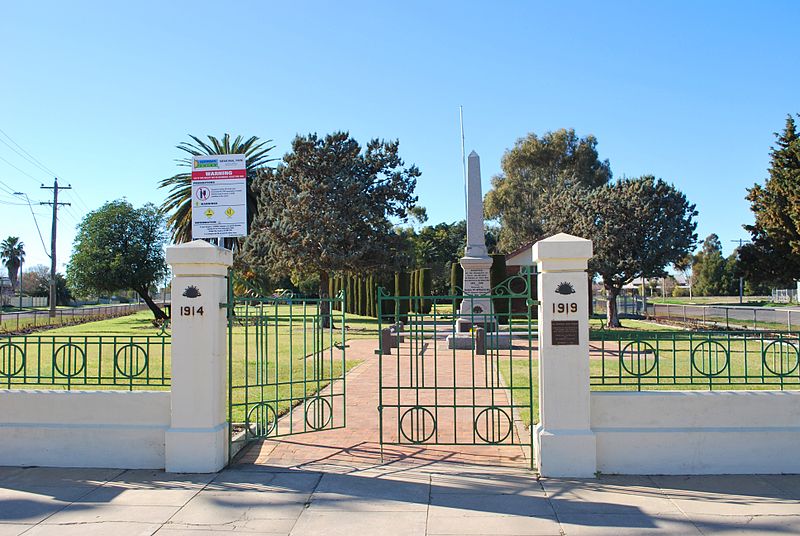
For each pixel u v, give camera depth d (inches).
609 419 259.8
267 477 253.4
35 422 274.2
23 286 4015.8
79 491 238.1
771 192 993.5
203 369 264.2
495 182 2289.6
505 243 2230.6
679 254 1187.3
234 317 354.0
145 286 1706.4
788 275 1023.0
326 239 1218.6
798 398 259.4
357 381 514.9
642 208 1171.3
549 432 254.2
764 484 243.4
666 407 259.1
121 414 271.0
